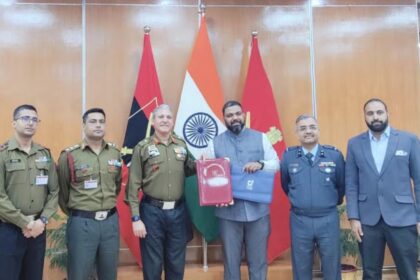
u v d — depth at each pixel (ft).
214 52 12.36
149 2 12.32
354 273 10.73
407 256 8.05
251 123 11.56
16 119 7.84
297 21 12.59
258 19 12.51
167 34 12.29
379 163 8.36
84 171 8.22
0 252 7.56
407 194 8.16
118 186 8.93
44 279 11.21
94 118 8.33
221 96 11.66
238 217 9.01
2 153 7.73
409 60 12.64
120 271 11.12
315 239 8.71
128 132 11.33
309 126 8.77
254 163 9.04
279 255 11.50
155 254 8.70
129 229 11.17
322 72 12.49
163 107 9.06
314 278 11.46
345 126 12.37
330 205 8.65
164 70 12.19
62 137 11.84
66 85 11.96
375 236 8.23
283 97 12.35
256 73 11.78
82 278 8.05
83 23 12.12
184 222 8.96
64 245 10.40
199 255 11.85
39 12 12.04
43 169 8.03
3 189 7.60
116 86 12.05
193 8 12.41
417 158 8.20
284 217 11.44
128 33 12.19
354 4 12.71
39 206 7.91
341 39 12.60
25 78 11.85
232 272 9.10
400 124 12.44
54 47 12.01
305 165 8.80
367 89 12.50
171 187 8.79
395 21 12.74
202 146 11.37
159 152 8.84
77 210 8.19
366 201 8.32
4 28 11.92
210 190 8.80
